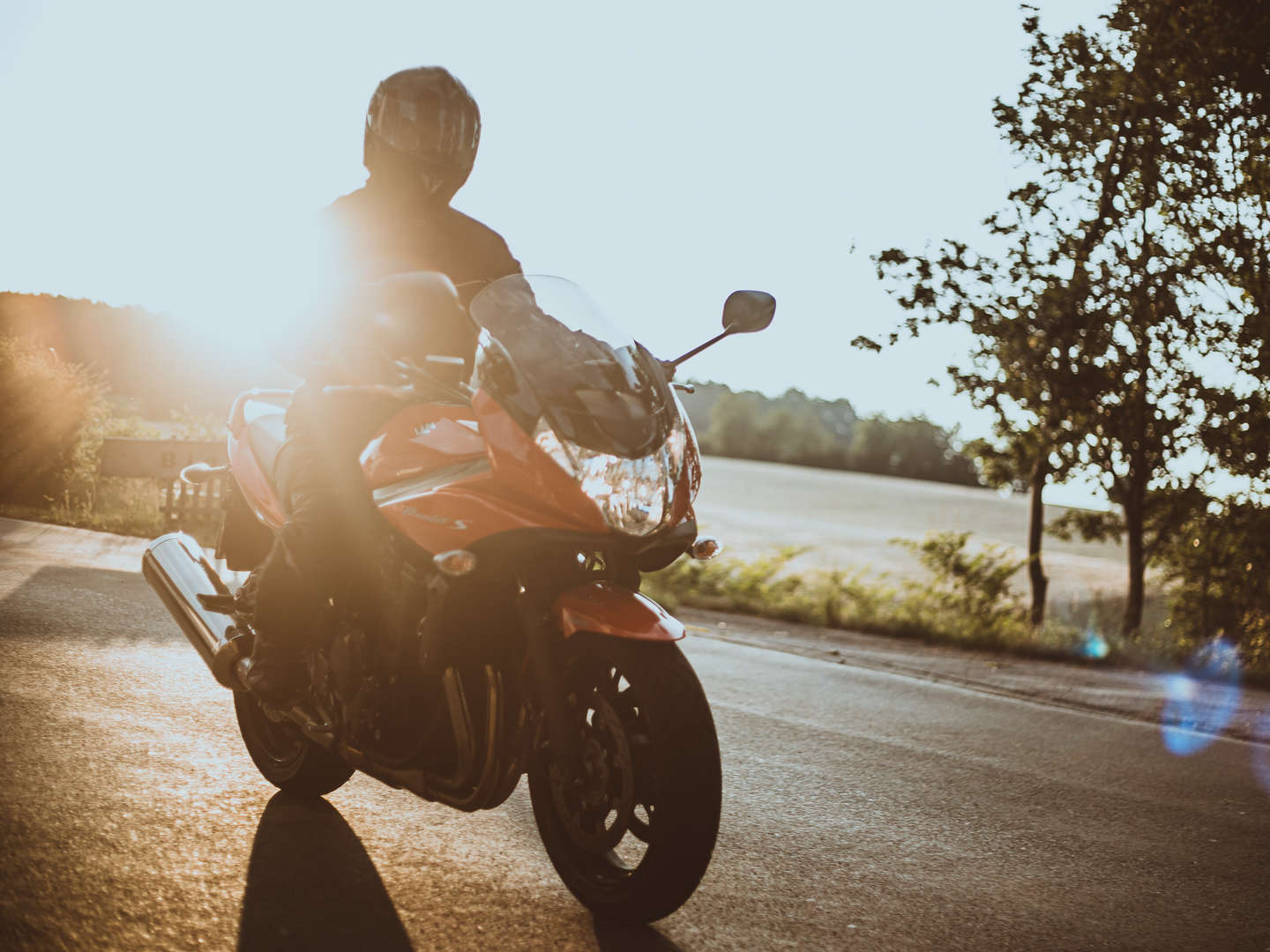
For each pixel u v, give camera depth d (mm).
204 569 4539
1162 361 11852
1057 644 11562
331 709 3748
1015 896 4094
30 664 5504
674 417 3516
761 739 6055
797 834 4512
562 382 3342
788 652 9492
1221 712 8242
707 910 3650
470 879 3666
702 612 12281
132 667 5699
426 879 3623
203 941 3037
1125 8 11289
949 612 12766
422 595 3428
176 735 4730
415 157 4000
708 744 3309
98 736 4574
